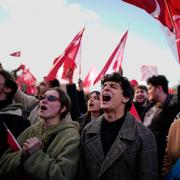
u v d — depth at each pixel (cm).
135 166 294
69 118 353
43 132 332
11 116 358
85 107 608
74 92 506
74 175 304
